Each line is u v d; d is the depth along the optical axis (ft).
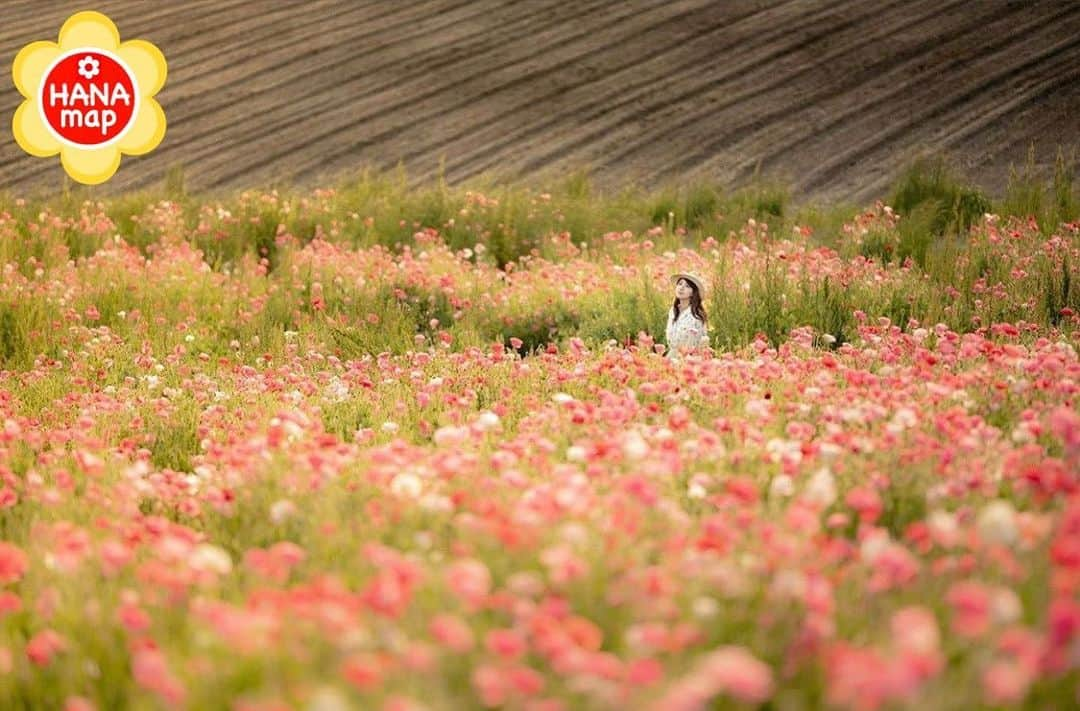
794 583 20.24
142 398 52.90
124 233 108.78
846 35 181.06
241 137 152.87
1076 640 16.78
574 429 36.47
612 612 21.01
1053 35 174.50
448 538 26.66
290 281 86.07
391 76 172.14
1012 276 72.64
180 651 21.62
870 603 20.98
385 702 16.84
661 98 163.12
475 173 140.56
